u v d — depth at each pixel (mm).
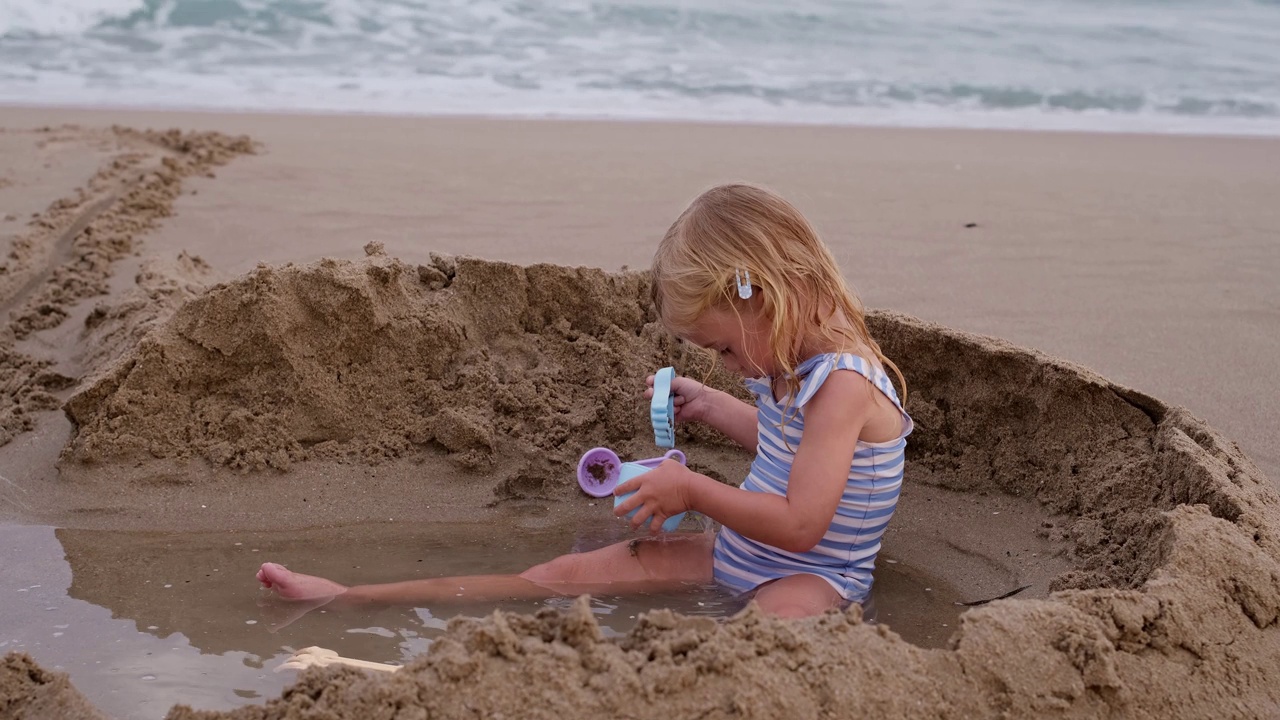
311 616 2830
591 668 2098
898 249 6363
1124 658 2291
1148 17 15102
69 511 3400
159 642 2674
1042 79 12047
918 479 3678
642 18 12836
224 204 6680
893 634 2271
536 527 3479
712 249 2902
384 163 7699
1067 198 7688
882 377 2955
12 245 5773
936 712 2131
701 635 2178
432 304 3889
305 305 3711
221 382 3730
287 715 2078
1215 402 4469
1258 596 2467
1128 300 5699
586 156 8133
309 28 11625
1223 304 5691
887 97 11000
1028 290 5781
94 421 3643
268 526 3398
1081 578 2861
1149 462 3152
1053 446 3494
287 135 8391
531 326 4039
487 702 2031
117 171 7156
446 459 3730
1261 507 2803
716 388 3900
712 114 9922
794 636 2180
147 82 9789
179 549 3225
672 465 2918
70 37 10812
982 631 2260
